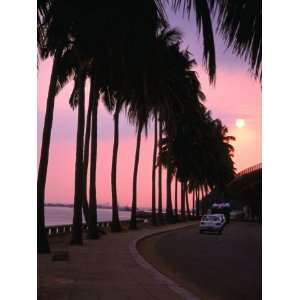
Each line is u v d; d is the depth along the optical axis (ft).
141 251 79.00
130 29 49.44
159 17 47.98
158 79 63.77
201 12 41.24
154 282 41.50
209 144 261.65
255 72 39.22
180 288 38.55
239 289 43.04
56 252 64.18
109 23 50.52
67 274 45.88
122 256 63.93
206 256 73.31
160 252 78.48
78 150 87.15
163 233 139.54
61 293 35.86
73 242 84.02
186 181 282.56
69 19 51.24
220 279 49.24
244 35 39.37
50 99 68.13
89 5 49.88
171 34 135.74
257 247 91.04
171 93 150.82
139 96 97.30
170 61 139.33
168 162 206.18
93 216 102.47
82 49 64.59
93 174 103.91
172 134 200.85
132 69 58.54
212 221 139.64
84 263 55.26
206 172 296.51
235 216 380.37
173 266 59.62
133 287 38.83
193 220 313.94
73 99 110.01
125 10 48.44
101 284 40.14
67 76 92.48
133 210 154.51
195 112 196.75
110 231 137.18
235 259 69.31
